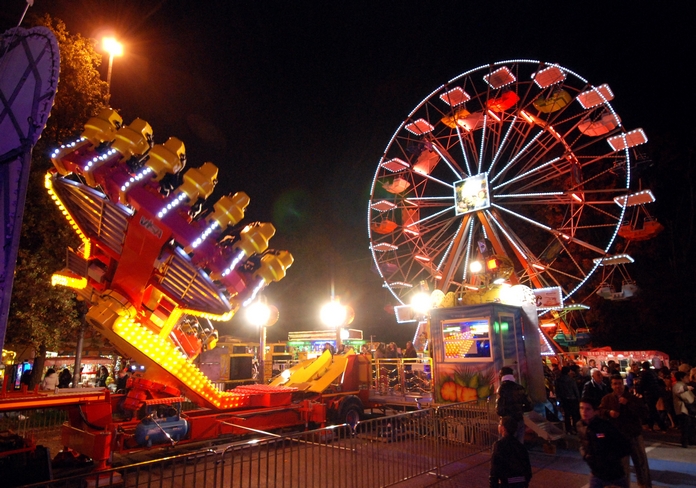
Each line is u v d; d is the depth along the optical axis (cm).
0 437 641
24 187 379
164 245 817
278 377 1302
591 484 514
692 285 3056
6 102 414
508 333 1148
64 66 1461
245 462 887
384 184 2678
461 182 2550
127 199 761
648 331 3216
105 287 908
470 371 1103
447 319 1169
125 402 832
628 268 3384
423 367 1616
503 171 2477
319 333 2736
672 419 1358
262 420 986
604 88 2095
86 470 688
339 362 1209
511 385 781
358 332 3025
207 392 905
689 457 979
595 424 518
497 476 493
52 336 1440
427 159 2661
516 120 2439
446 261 2572
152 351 834
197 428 880
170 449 983
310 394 1114
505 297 1247
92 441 686
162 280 895
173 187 789
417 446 742
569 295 2217
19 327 1398
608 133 2242
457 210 2534
